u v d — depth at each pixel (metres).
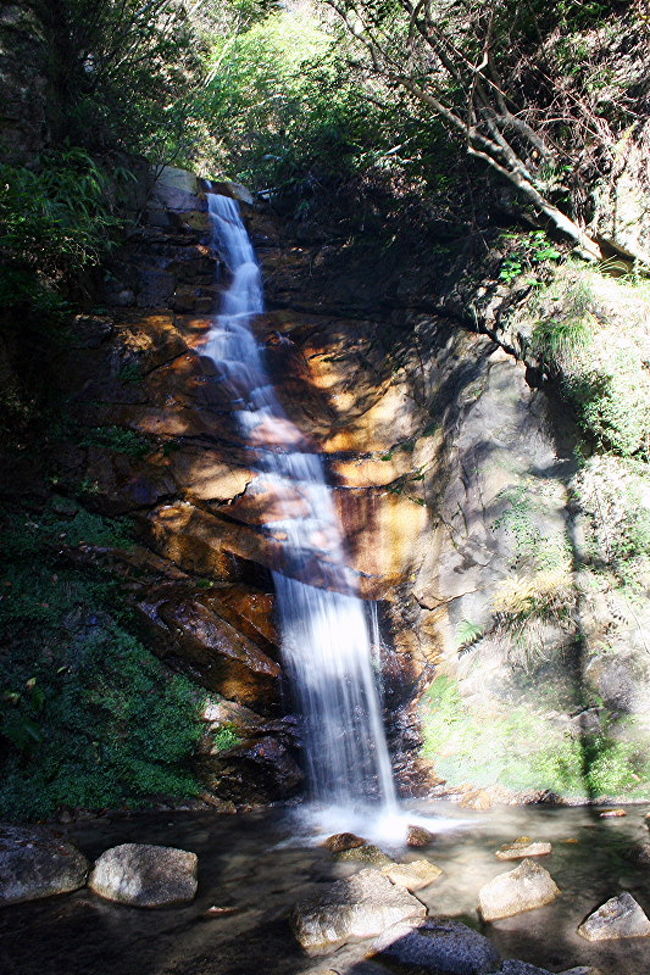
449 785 5.13
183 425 6.49
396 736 5.54
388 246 8.67
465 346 7.20
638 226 6.24
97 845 4.42
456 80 6.80
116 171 8.46
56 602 5.53
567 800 4.86
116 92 9.01
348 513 6.44
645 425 5.64
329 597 5.95
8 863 3.89
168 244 8.89
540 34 6.81
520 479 6.22
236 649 5.35
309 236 9.69
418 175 8.18
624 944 3.20
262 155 10.91
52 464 6.12
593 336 5.91
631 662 5.27
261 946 3.32
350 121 9.06
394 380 7.63
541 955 3.14
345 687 5.63
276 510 6.17
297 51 11.77
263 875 4.01
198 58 12.53
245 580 5.79
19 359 6.16
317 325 8.49
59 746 5.05
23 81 7.30
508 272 6.82
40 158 7.43
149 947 3.33
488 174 7.52
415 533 6.42
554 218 6.68
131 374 6.65
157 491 6.00
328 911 3.46
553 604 5.57
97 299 7.84
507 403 6.57
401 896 3.59
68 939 3.41
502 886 3.59
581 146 6.68
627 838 4.25
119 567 5.62
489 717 5.50
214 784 5.05
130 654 5.39
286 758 5.13
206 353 7.51
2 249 6.06
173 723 5.18
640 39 6.28
